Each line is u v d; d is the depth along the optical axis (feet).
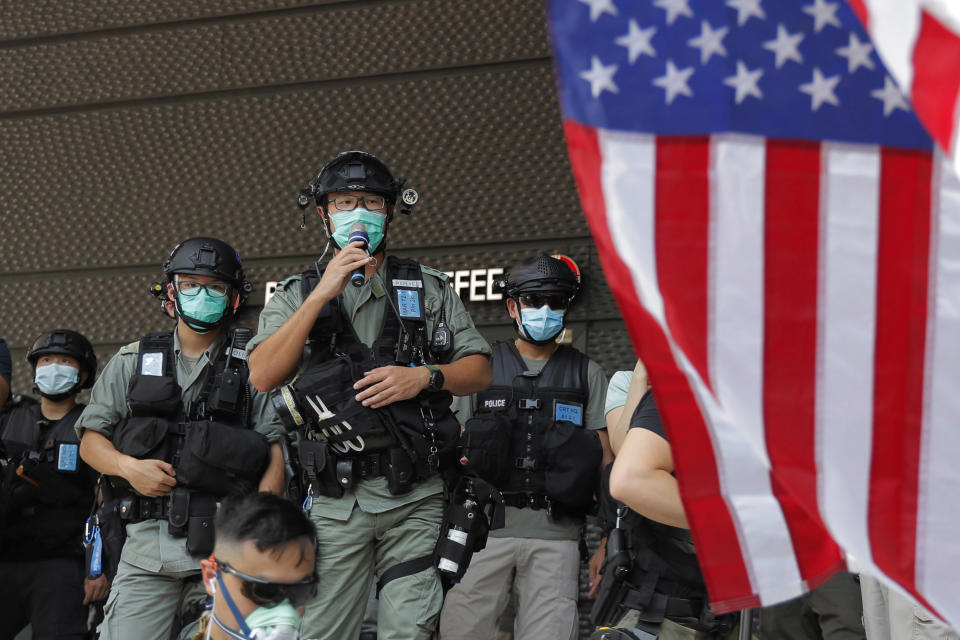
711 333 19.67
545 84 54.13
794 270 19.62
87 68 60.34
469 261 53.93
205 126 58.29
